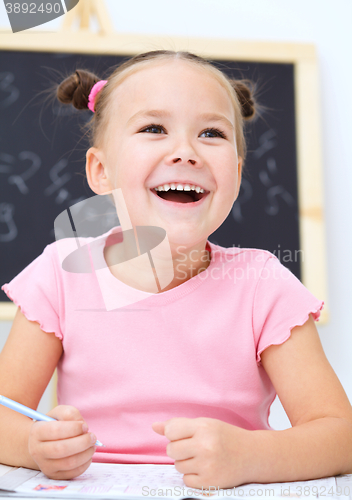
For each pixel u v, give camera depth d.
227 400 0.72
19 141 1.57
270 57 1.61
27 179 1.57
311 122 1.60
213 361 0.74
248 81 1.52
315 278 1.53
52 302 0.79
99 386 0.74
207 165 0.73
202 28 1.66
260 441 0.53
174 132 0.73
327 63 1.67
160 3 1.65
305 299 0.75
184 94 0.74
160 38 1.57
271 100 1.60
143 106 0.75
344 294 1.58
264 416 0.77
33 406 0.73
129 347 0.75
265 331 0.75
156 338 0.75
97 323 0.77
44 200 1.56
